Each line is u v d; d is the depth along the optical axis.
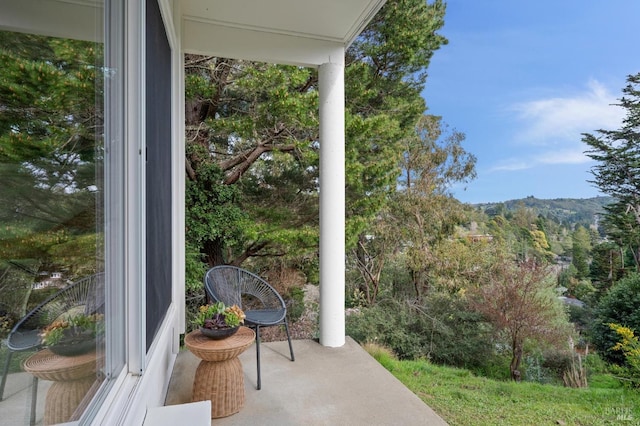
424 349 7.14
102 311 0.98
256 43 2.83
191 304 5.56
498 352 6.80
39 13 0.75
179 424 1.23
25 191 0.68
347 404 1.97
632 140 7.62
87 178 0.90
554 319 6.61
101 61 0.99
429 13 6.80
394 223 8.00
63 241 0.78
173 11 2.40
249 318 2.31
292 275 6.83
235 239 5.64
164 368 1.91
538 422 4.30
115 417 0.93
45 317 0.70
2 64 0.67
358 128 5.23
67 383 0.77
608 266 7.63
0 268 0.60
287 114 4.82
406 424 1.79
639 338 5.96
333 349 2.80
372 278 8.14
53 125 0.77
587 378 5.91
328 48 3.00
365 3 2.53
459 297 7.36
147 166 1.38
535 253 8.00
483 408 4.67
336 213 2.93
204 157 5.55
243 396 1.91
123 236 1.16
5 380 0.59
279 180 6.48
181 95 2.70
